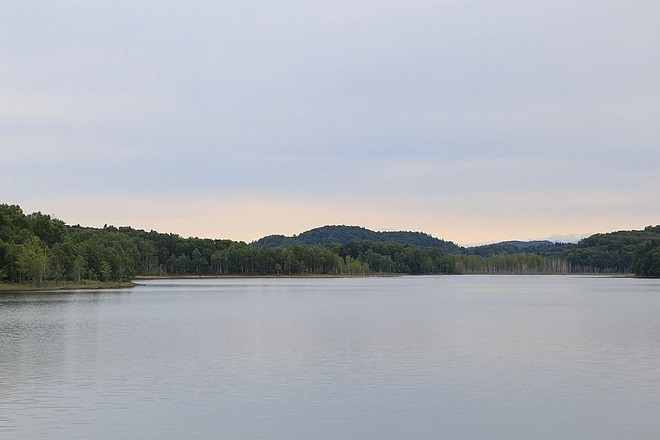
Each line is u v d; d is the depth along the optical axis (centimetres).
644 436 3119
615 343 6216
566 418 3406
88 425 3250
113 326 7981
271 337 6794
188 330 7512
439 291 19488
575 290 19812
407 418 3400
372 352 5631
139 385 4169
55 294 16188
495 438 3081
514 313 10281
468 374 4556
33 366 4862
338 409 3562
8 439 3020
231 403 3691
